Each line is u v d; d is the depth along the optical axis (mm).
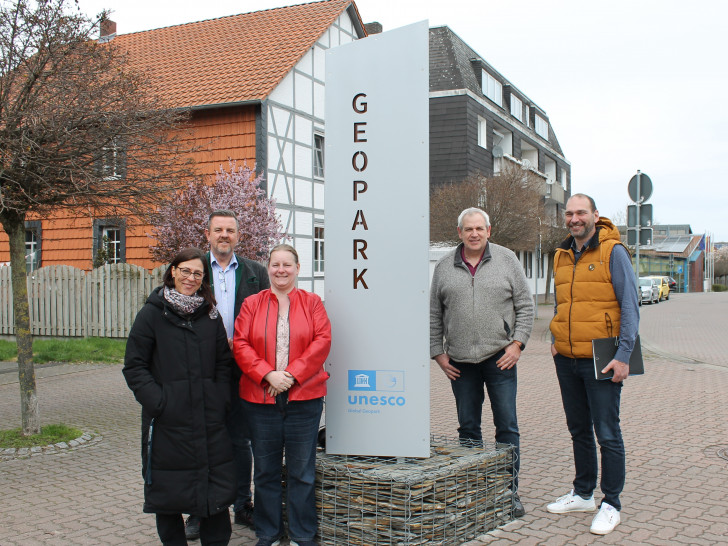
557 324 4340
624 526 4109
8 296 14531
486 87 31281
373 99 4004
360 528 3752
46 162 5711
